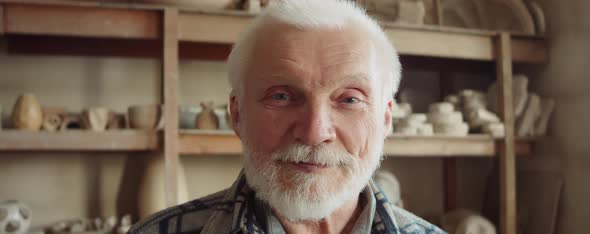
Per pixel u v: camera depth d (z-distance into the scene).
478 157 2.55
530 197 2.35
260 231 0.75
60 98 2.06
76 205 2.08
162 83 1.78
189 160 2.20
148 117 1.78
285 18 0.69
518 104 2.17
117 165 2.12
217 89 2.22
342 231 0.80
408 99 2.40
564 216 2.19
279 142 0.70
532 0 2.38
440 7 2.14
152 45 2.13
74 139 1.71
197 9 1.76
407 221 0.84
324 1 0.71
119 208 2.10
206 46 2.19
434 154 2.04
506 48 2.11
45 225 2.05
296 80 0.67
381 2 2.15
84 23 1.69
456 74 2.50
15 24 1.64
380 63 0.75
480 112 2.12
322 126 0.68
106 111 1.79
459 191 2.52
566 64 2.19
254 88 0.71
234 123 0.81
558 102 2.23
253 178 0.72
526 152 2.21
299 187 0.69
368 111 0.72
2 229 1.76
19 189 2.03
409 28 1.98
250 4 1.82
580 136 2.11
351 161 0.70
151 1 1.75
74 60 2.08
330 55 0.68
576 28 2.14
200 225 0.79
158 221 0.80
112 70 2.11
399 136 1.97
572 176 2.15
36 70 2.04
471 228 2.07
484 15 2.37
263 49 0.70
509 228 2.08
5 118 2.00
